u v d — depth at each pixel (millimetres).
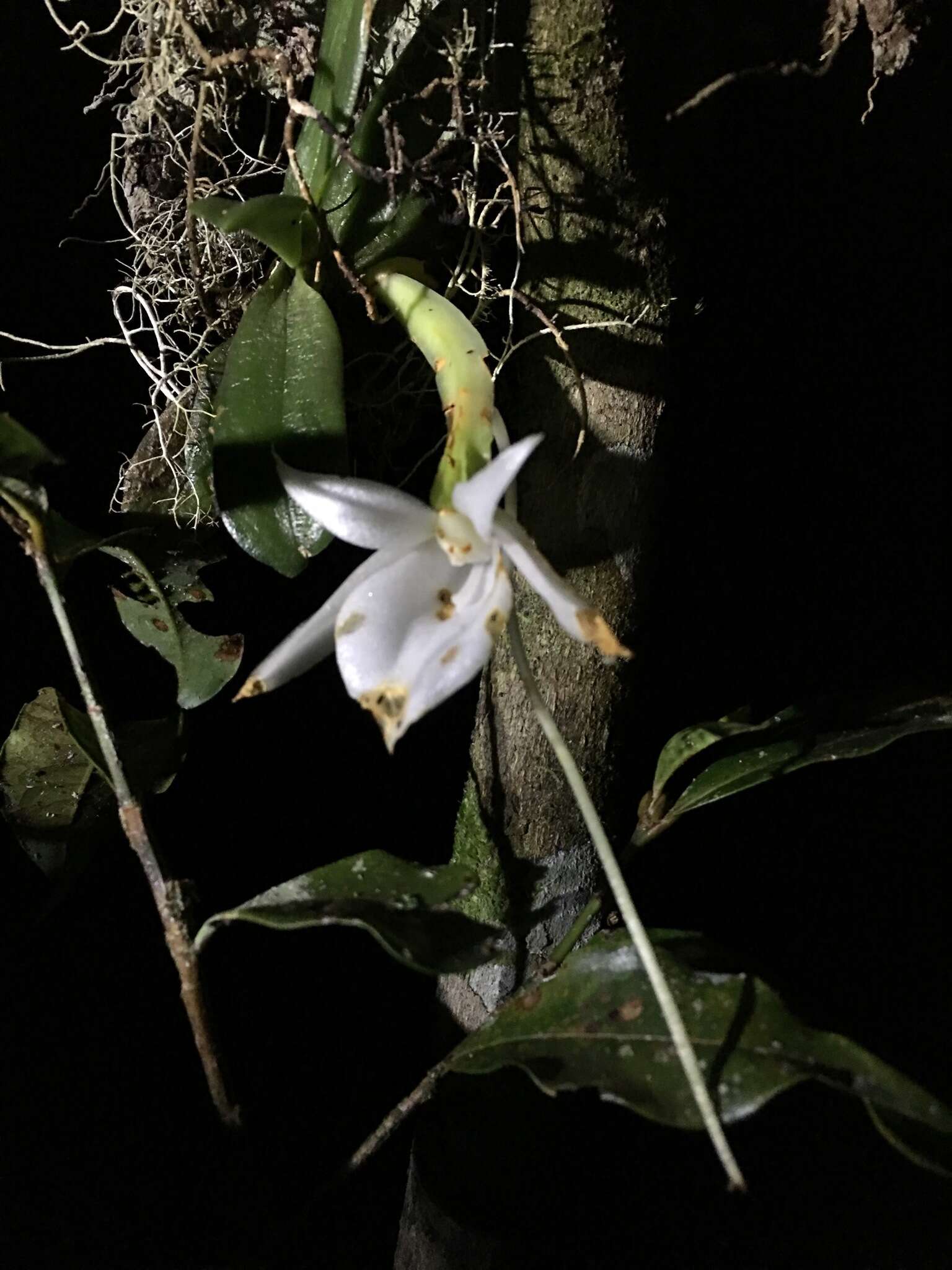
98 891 328
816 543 357
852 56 256
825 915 374
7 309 293
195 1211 300
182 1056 327
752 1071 163
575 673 225
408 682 164
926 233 310
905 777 384
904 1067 313
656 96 206
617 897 163
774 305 320
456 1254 246
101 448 302
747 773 219
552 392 218
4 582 315
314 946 344
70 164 286
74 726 226
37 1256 288
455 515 170
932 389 342
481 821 238
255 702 333
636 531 224
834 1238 288
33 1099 312
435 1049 255
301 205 206
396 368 257
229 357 205
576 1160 285
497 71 230
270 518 200
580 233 210
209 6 232
